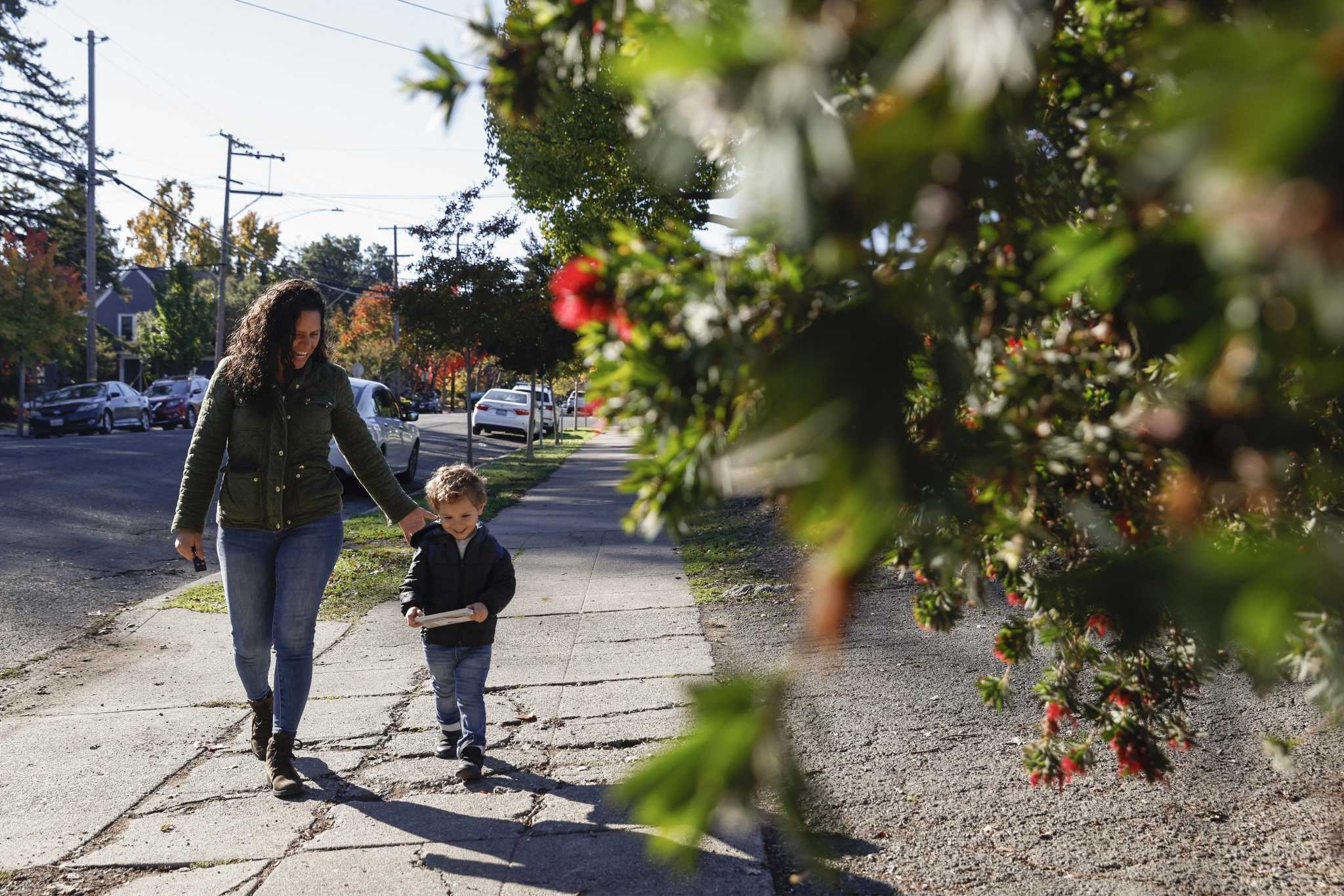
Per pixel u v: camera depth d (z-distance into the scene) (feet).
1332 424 2.26
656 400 2.82
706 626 21.08
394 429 54.60
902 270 1.96
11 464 58.49
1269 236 1.17
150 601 25.80
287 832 12.43
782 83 1.52
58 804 13.39
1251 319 1.54
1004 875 10.53
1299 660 3.53
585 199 37.32
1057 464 3.21
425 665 19.53
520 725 15.81
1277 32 1.32
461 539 14.78
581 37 3.09
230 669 19.76
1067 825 11.57
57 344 110.83
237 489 14.08
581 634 21.04
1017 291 2.36
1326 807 11.56
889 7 1.55
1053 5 1.82
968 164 1.59
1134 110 2.54
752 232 1.97
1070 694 8.00
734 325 2.76
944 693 15.92
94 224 122.83
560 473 64.64
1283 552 1.62
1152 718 7.89
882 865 10.82
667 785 1.76
